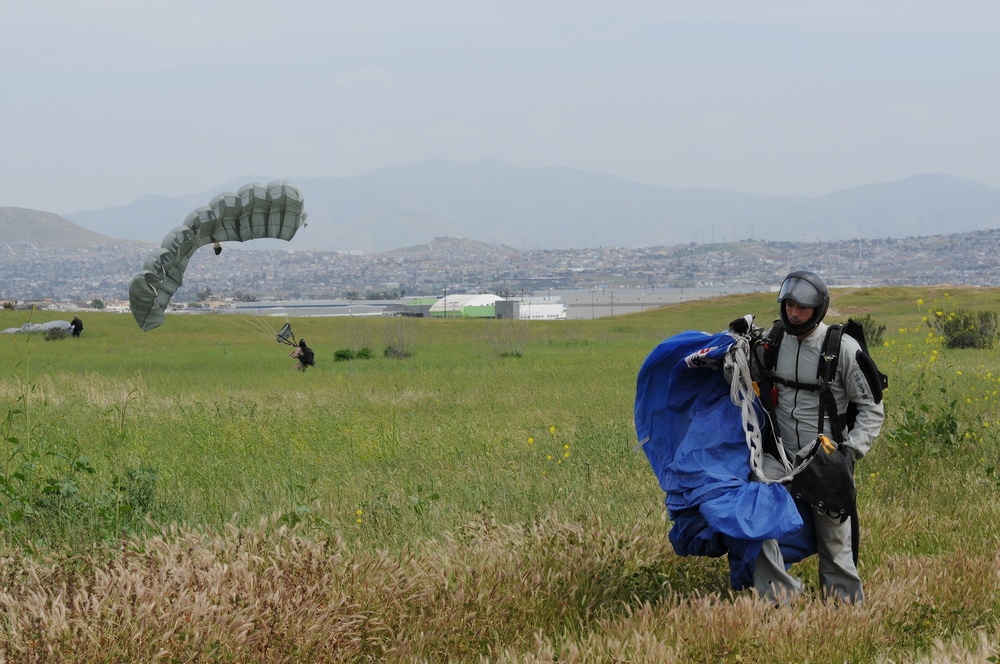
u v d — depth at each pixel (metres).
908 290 83.56
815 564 6.97
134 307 16.34
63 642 4.80
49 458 11.77
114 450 12.30
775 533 5.72
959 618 5.79
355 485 10.45
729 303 96.12
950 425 11.21
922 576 6.30
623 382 24.97
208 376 30.70
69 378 26.67
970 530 7.82
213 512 8.81
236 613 5.13
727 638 5.23
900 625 5.67
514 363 35.03
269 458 12.71
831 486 5.94
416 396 22.48
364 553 6.52
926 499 8.98
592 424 15.04
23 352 41.44
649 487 9.80
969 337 32.78
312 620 5.20
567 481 10.21
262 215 16.06
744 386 6.20
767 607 5.60
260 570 5.93
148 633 4.88
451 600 5.77
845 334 6.11
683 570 6.69
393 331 43.06
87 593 5.38
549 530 7.18
